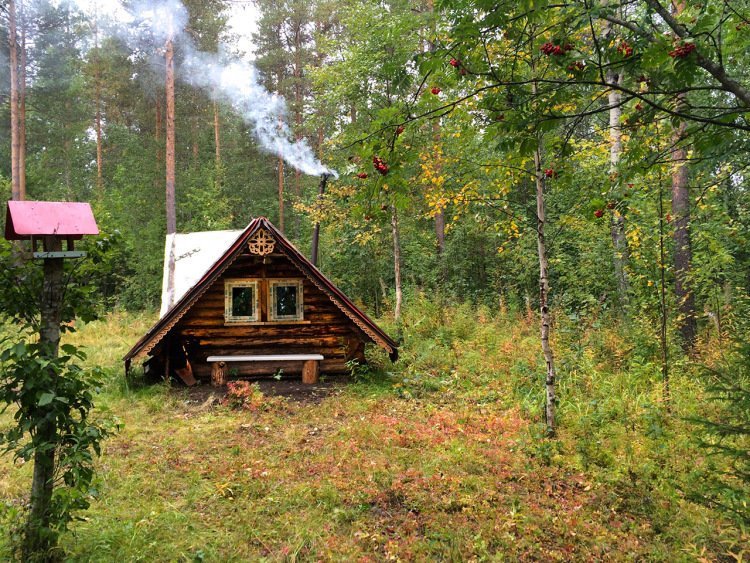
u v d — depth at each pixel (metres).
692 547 4.38
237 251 9.95
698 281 9.71
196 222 25.22
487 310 15.41
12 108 22.11
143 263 23.33
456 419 7.89
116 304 22.89
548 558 4.43
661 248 8.54
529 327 13.22
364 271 20.28
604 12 2.81
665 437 6.56
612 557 4.42
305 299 10.64
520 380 9.38
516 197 18.69
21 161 22.88
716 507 4.20
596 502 5.30
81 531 4.58
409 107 3.38
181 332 10.21
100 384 4.16
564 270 13.68
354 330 10.74
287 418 8.15
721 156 3.43
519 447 6.70
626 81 3.25
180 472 6.02
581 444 6.36
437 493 5.53
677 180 9.74
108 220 19.47
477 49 3.26
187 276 13.91
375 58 12.23
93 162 37.25
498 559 4.36
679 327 10.00
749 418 3.80
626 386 8.59
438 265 19.80
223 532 4.78
